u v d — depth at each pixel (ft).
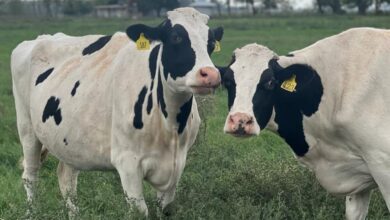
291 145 20.39
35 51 23.73
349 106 18.71
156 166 20.16
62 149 22.03
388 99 18.44
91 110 20.93
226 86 19.31
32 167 24.53
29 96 23.72
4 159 30.12
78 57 22.61
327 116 19.36
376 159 18.58
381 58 18.66
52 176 27.27
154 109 19.77
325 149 19.86
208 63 18.60
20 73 24.08
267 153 30.01
